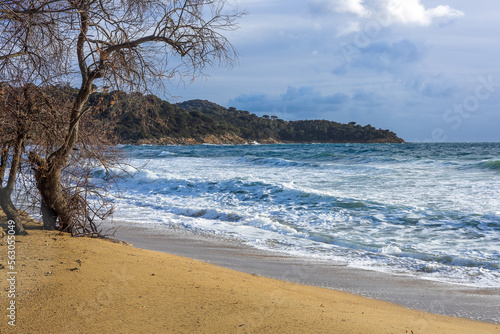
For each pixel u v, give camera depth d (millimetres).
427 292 5234
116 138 5926
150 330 2811
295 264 6520
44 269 3924
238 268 6211
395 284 5562
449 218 9586
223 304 3539
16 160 5266
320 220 9961
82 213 6289
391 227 9117
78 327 2750
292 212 10969
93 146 5793
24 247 4727
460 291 5270
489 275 5922
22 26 4434
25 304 3033
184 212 11273
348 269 6273
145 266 4738
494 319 4281
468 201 11703
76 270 4027
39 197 6012
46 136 5359
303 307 3781
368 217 10094
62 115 5273
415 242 7875
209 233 8758
